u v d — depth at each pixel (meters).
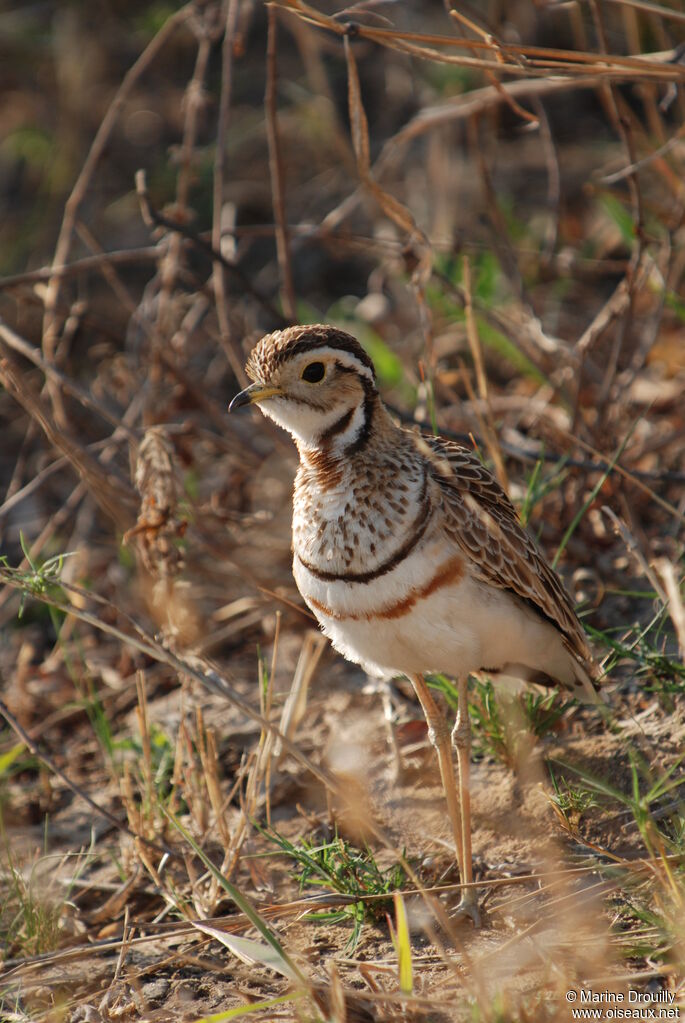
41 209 17.36
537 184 16.09
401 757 9.20
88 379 14.82
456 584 7.28
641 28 14.34
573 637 7.95
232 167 17.36
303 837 8.45
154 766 9.69
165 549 9.47
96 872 8.83
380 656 7.54
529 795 8.45
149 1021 6.93
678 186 11.22
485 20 9.99
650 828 7.06
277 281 15.94
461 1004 6.39
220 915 7.96
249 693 10.40
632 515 10.30
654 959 6.70
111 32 18.45
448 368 13.62
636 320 13.30
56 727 10.87
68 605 7.57
